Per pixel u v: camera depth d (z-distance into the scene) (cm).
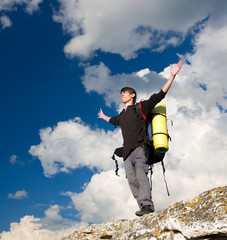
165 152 535
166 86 522
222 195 376
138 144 535
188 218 379
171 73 521
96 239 592
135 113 546
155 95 526
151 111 557
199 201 392
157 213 446
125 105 597
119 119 596
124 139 556
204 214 366
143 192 503
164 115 553
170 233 400
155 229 421
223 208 356
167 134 538
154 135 531
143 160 525
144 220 458
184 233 371
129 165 550
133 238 434
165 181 529
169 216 405
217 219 349
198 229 358
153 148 535
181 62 520
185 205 404
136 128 541
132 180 546
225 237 353
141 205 509
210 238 359
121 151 573
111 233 586
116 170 581
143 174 516
